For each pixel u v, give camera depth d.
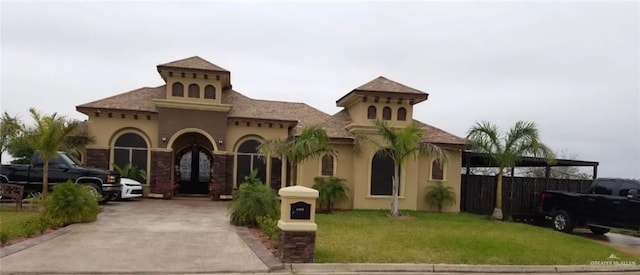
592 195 16.06
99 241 10.38
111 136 20.86
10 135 17.89
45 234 11.01
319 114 24.38
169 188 20.92
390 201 19.97
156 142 21.20
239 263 8.84
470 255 10.35
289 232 8.98
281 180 21.77
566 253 11.29
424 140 20.52
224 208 18.00
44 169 15.66
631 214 14.74
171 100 20.72
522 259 10.27
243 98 24.34
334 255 9.70
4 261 8.31
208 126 21.22
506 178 20.73
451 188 20.59
